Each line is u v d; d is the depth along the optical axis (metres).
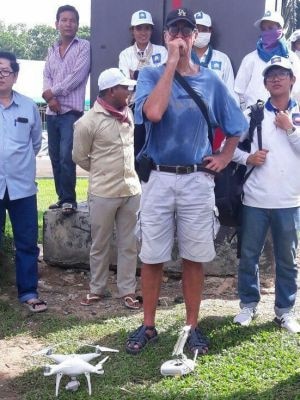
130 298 5.48
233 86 6.30
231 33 6.37
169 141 4.11
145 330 4.47
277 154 4.51
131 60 6.39
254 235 4.66
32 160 5.28
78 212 6.44
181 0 6.44
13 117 5.14
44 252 6.61
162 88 3.91
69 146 6.44
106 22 6.68
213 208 4.25
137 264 6.31
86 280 6.31
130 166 5.40
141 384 3.95
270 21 5.83
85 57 6.57
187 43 4.01
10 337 4.80
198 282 4.40
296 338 4.57
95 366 3.97
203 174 4.18
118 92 5.25
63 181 6.48
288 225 4.57
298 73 5.93
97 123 5.28
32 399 3.80
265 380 3.93
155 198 4.20
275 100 4.56
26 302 5.36
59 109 6.45
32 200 5.32
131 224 5.46
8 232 6.68
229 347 4.42
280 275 4.73
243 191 4.63
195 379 3.96
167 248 4.32
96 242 5.51
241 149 4.63
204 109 4.08
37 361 4.36
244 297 4.86
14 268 6.16
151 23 6.30
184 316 5.09
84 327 4.95
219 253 6.20
